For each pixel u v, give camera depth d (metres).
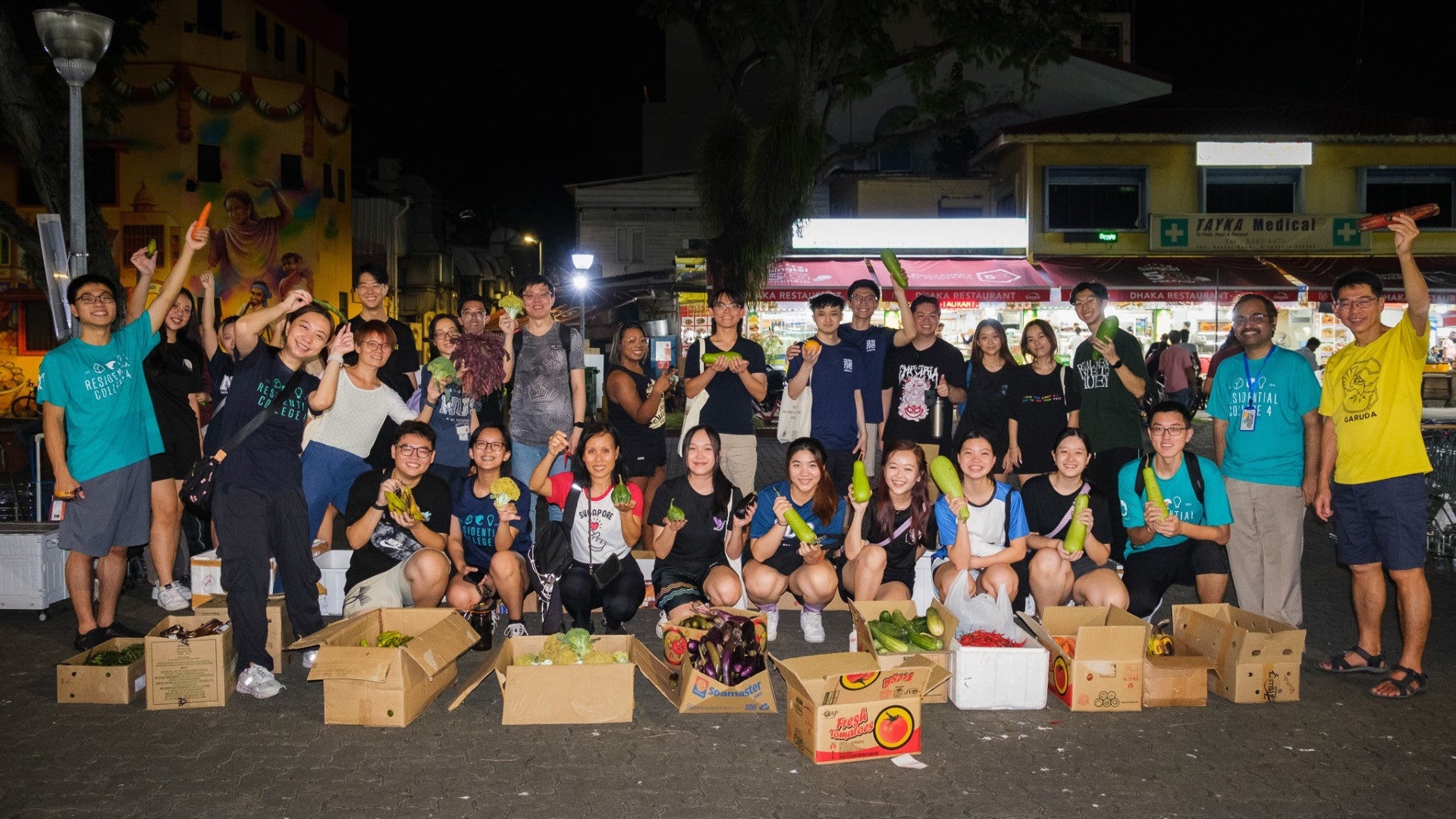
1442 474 9.41
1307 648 6.47
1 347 27.38
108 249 12.49
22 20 12.98
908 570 6.39
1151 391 7.44
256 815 4.00
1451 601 7.76
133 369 6.12
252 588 5.35
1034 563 6.17
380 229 37.00
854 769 4.52
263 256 29.69
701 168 12.59
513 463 7.42
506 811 4.06
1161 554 6.34
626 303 24.47
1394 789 4.34
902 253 22.30
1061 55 18.89
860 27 17.16
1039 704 5.29
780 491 6.52
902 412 8.01
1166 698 5.33
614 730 4.96
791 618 7.23
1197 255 22.38
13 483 8.81
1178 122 23.19
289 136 30.28
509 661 5.27
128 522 6.16
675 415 21.20
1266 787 4.35
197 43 28.61
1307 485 6.15
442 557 6.04
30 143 11.52
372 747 4.71
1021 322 22.53
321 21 32.47
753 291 12.41
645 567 7.26
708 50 15.08
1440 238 22.28
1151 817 4.06
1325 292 20.70
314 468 6.63
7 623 6.85
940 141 26.69
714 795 4.23
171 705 5.18
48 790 4.22
